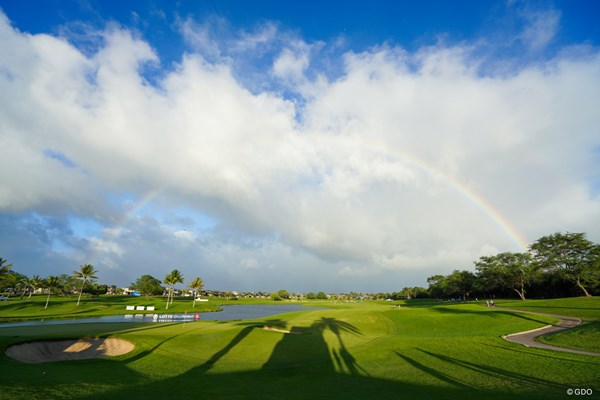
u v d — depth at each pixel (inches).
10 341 1194.6
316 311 3661.4
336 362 1189.1
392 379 936.9
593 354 1021.8
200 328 1836.9
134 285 7578.7
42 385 743.1
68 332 1573.6
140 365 1117.1
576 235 4185.5
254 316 4033.0
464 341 1309.1
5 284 5236.2
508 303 3531.0
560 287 4579.2
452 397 730.8
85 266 4520.2
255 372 1095.6
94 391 751.1
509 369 943.7
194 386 882.8
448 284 6653.5
